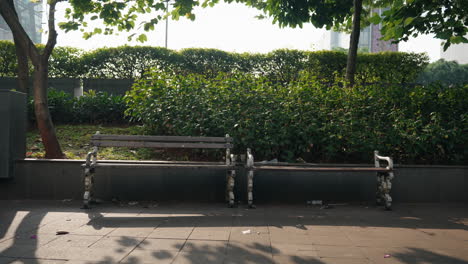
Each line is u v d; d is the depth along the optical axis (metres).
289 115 6.20
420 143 6.00
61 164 5.59
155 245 3.35
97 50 12.74
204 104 6.48
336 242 3.54
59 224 4.11
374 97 6.55
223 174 5.68
